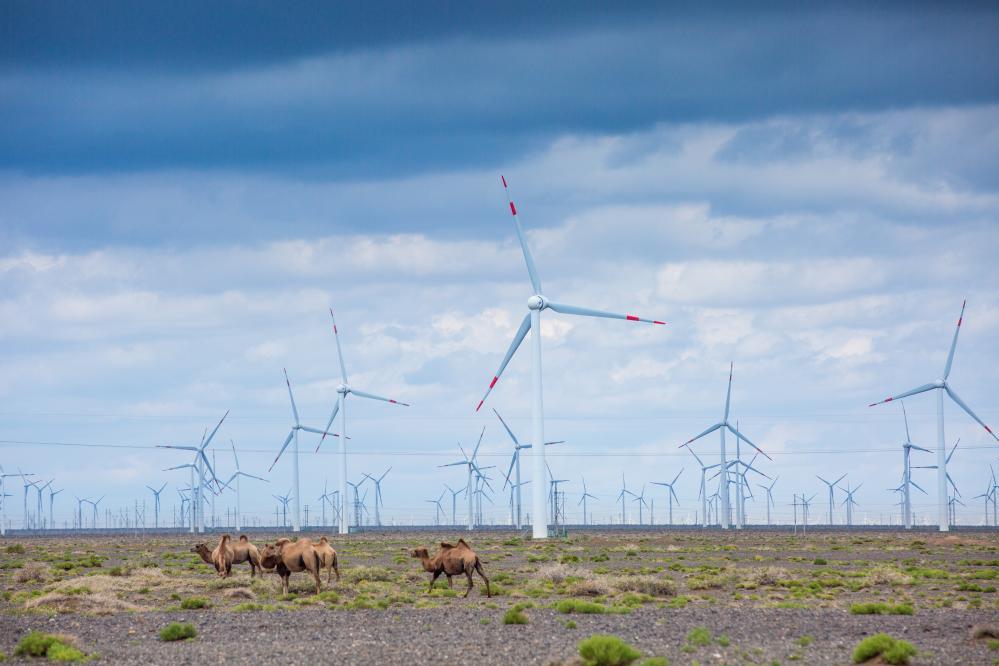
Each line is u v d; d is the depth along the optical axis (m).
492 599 138.62
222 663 88.44
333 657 90.38
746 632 105.50
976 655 91.19
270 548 141.25
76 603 128.38
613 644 83.88
